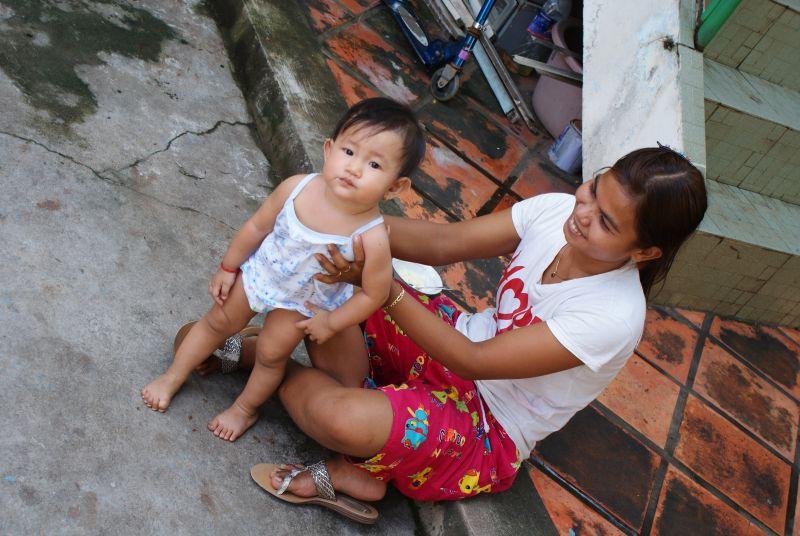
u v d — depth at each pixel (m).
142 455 1.72
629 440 2.68
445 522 2.00
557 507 2.25
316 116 2.97
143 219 2.30
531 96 4.37
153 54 2.95
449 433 1.79
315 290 1.70
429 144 3.55
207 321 1.82
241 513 1.76
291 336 1.73
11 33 2.55
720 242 3.24
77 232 2.12
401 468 1.81
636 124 3.04
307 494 1.84
